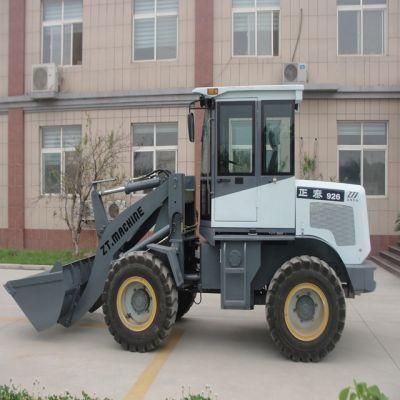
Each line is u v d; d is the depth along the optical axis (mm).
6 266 13266
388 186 15055
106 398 4441
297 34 15289
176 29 16078
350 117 15102
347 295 6391
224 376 5398
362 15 15328
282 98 6273
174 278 6324
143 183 7020
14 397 4215
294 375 5441
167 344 6633
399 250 13570
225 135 6309
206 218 6609
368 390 2684
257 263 6211
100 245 6965
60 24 16969
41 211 16734
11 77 17078
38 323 6746
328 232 6297
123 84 16219
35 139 16891
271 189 6230
